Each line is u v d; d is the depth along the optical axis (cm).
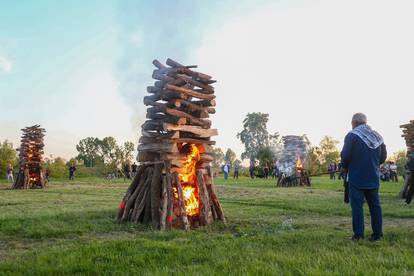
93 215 1087
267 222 986
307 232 798
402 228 880
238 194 2023
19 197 1870
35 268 536
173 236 807
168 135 948
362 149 730
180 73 993
